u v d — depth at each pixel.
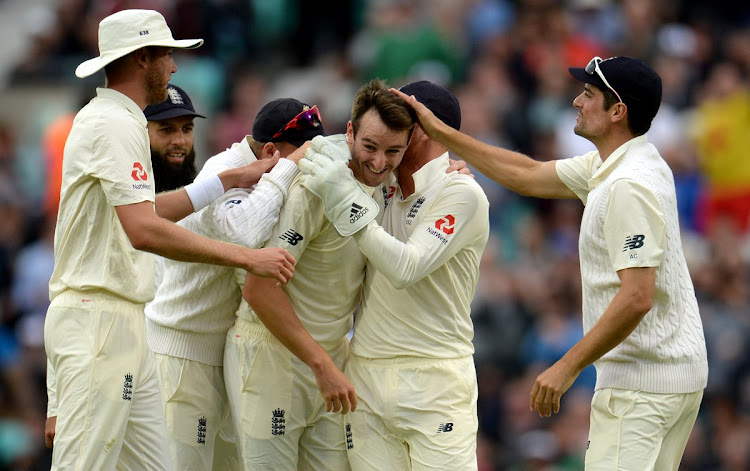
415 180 20.92
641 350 20.52
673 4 55.47
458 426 20.94
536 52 52.25
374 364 21.09
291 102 21.75
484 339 41.00
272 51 56.81
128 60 20.05
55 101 53.06
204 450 22.34
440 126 20.77
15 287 46.34
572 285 42.53
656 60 53.41
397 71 52.03
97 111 19.78
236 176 20.69
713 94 51.88
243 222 20.19
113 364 19.98
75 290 20.16
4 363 43.22
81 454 19.75
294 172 20.59
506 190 46.38
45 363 43.44
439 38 52.19
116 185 19.31
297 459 21.67
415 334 20.88
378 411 21.03
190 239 19.27
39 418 42.09
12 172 50.94
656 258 19.89
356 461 21.34
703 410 40.53
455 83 52.22
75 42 54.81
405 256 19.92
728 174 49.25
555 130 49.75
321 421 21.66
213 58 54.19
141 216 19.31
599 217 20.67
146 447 20.59
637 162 20.61
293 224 20.39
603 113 20.84
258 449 21.23
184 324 21.95
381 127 19.77
